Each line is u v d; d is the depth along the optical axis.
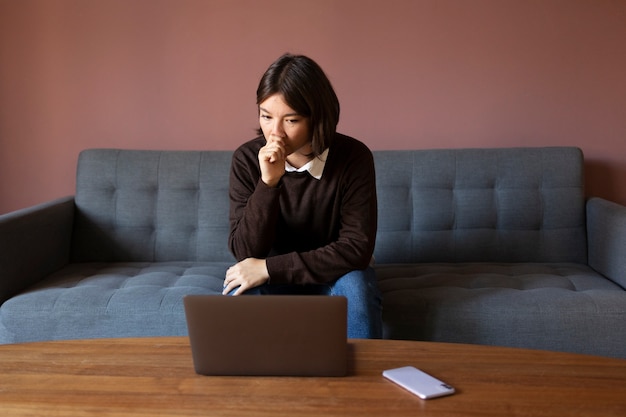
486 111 2.60
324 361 1.03
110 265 2.29
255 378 1.04
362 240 1.63
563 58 2.56
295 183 1.69
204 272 2.13
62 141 2.64
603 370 1.05
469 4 2.56
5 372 1.06
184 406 0.92
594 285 1.95
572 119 2.58
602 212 2.16
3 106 2.63
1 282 1.87
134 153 2.43
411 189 2.37
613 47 2.54
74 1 2.59
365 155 1.71
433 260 2.36
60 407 0.92
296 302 1.02
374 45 2.59
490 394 0.96
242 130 2.63
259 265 1.56
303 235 1.75
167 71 2.62
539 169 2.35
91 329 1.78
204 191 2.38
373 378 1.03
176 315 1.77
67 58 2.61
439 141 2.62
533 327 1.74
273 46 2.60
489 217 2.35
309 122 1.51
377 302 1.60
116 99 2.63
